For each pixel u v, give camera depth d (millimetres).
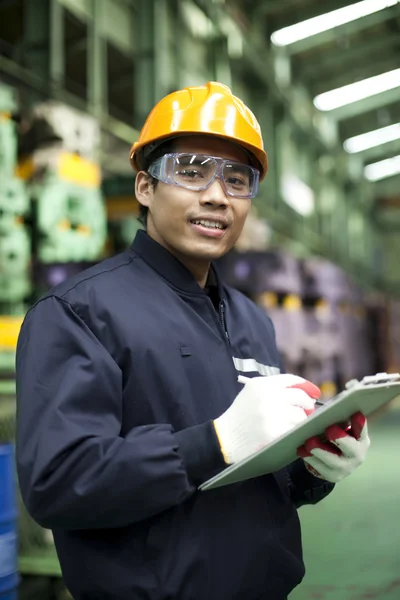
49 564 2572
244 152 1307
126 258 1276
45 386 1062
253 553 1160
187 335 1194
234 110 1271
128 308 1155
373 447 6941
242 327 1404
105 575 1092
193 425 1141
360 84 14547
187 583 1089
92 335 1105
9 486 1658
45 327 1111
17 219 4793
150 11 8047
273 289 7098
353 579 3191
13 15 6750
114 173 6922
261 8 11430
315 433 1049
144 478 979
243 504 1183
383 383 975
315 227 15445
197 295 1277
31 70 6312
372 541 3750
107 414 1063
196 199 1233
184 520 1113
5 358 3586
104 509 985
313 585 3135
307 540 3814
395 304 16328
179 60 8469
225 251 1302
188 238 1245
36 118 5289
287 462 1161
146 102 7891
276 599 1232
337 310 9234
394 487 5027
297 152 14320
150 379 1121
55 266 5004
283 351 7352
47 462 980
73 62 7617
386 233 22938
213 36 9641
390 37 12750
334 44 13000
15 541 1666
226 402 1204
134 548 1099
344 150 18234
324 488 1384
